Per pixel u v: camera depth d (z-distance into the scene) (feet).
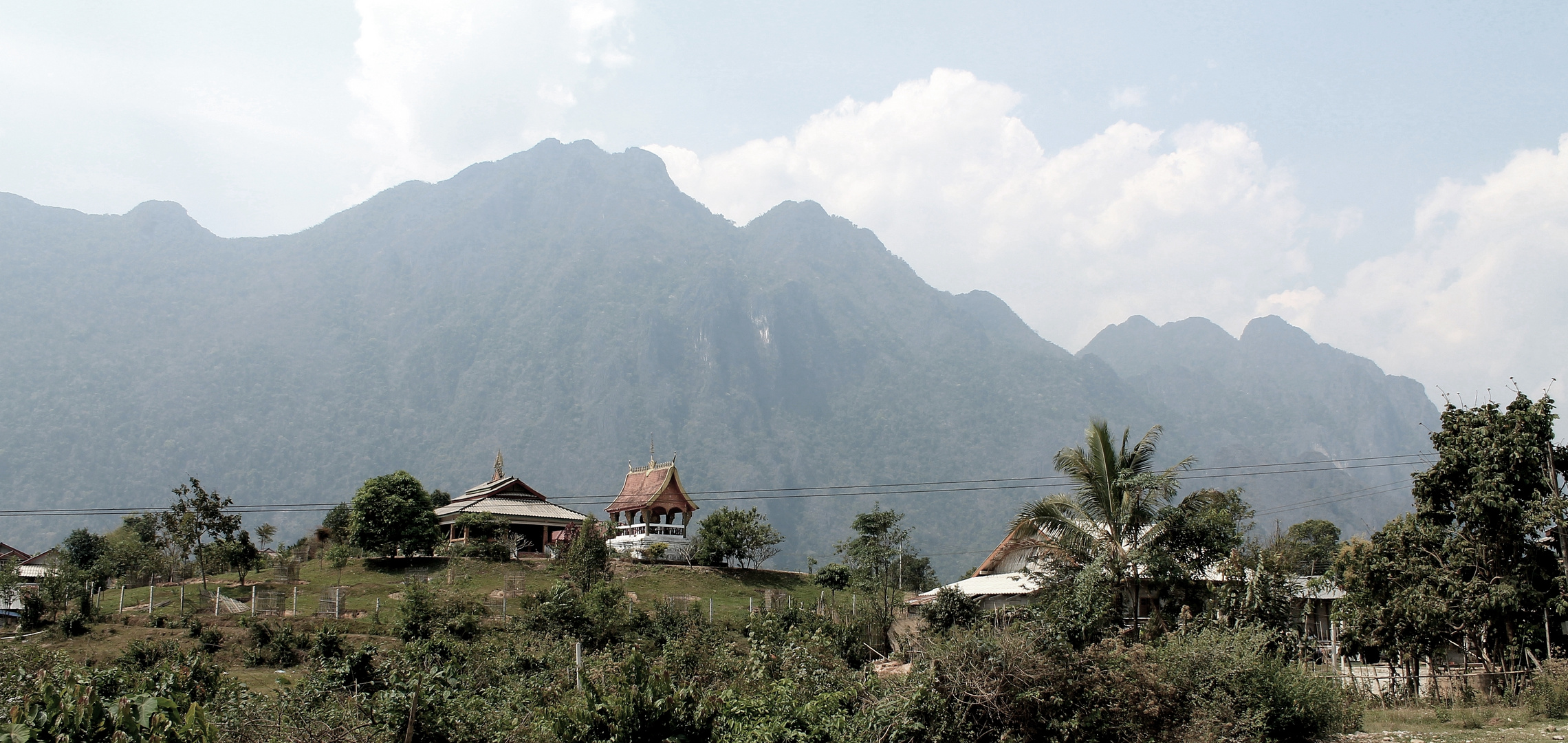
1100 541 118.42
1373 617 95.45
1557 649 86.48
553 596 130.41
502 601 152.05
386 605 155.63
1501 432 89.51
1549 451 89.25
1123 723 65.41
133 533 242.17
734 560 226.17
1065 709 64.95
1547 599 85.97
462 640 120.26
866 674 75.97
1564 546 85.25
